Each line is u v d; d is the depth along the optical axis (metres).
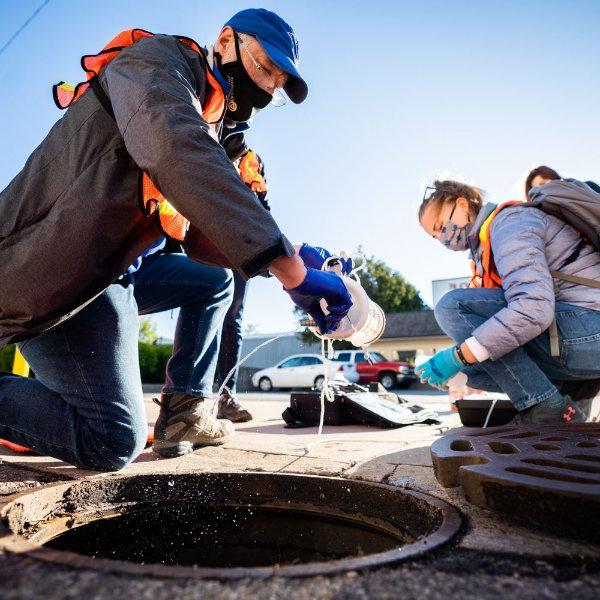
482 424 2.73
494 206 2.32
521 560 0.74
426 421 3.01
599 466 1.00
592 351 2.04
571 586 0.64
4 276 1.30
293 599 0.59
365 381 17.34
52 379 1.52
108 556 1.25
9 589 0.60
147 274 1.91
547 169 3.02
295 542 1.35
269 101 1.66
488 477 0.95
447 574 0.68
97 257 1.32
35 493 1.14
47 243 1.27
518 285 1.96
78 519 1.22
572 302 2.08
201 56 1.34
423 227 2.56
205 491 1.41
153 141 1.07
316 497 1.36
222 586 0.62
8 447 2.02
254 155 2.85
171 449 1.82
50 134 1.35
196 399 1.89
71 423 1.51
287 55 1.54
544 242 2.07
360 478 1.35
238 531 1.38
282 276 1.14
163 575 0.64
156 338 27.27
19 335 1.39
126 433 1.52
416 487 1.23
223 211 1.05
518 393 2.07
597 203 2.03
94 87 1.29
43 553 0.71
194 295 1.98
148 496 1.38
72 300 1.36
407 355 26.27
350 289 1.30
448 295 2.32
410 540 1.11
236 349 3.19
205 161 1.07
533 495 0.88
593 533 0.81
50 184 1.30
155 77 1.15
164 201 1.35
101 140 1.26
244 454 1.84
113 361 1.53
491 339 1.97
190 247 1.66
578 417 2.06
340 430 2.67
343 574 0.67
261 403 5.19
